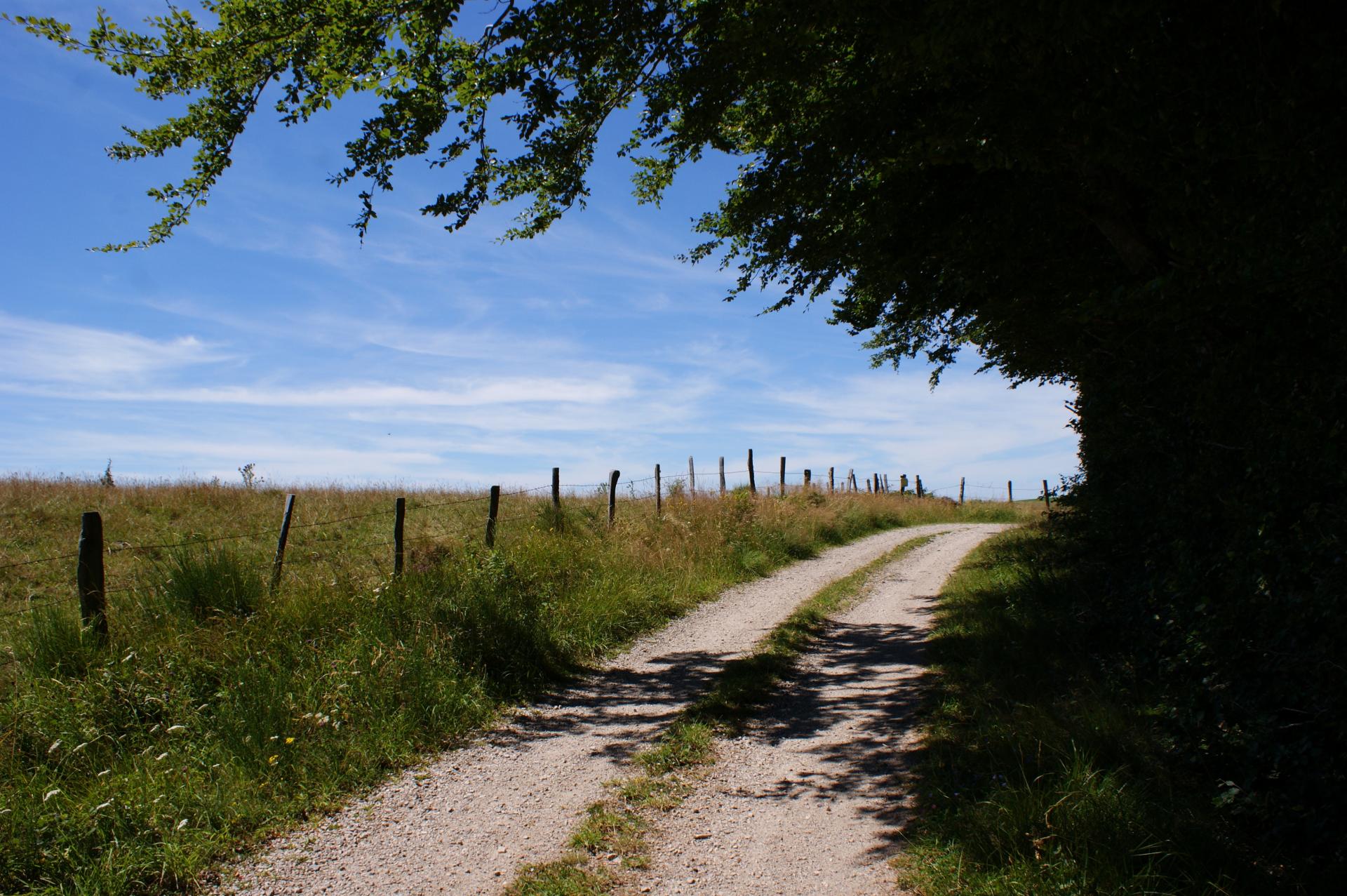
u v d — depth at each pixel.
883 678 7.38
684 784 5.09
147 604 6.72
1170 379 5.14
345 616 7.30
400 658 6.65
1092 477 8.03
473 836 4.39
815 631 9.59
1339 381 3.27
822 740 5.84
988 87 5.63
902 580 13.56
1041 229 7.38
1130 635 6.20
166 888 3.82
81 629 5.82
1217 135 4.25
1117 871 3.31
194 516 13.33
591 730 6.24
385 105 6.12
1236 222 3.98
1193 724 4.30
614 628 9.38
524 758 5.64
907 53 5.12
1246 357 3.92
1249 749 3.78
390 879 3.91
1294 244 3.44
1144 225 6.04
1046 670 6.51
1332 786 3.26
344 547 12.04
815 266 9.22
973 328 10.34
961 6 4.32
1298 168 3.70
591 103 6.79
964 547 18.56
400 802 4.87
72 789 4.54
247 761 5.02
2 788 4.31
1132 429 5.85
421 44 6.15
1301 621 3.49
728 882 3.82
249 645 6.38
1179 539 5.07
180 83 6.18
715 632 9.67
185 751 5.10
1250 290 3.57
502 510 15.22
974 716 5.72
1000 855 3.66
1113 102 4.71
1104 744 4.52
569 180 7.25
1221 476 4.41
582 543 11.67
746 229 9.48
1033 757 4.52
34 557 10.16
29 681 5.38
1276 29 4.10
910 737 5.70
